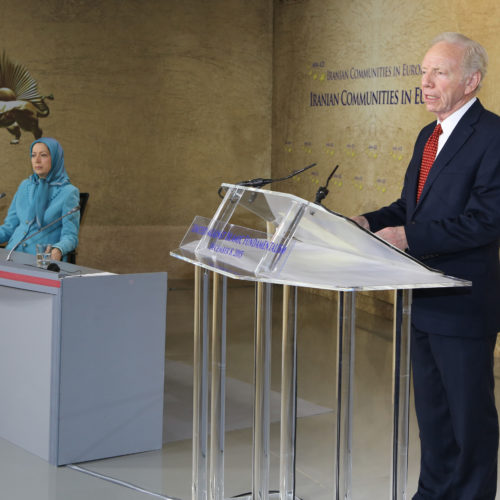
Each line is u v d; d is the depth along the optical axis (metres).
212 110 9.48
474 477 2.73
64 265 4.03
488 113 2.68
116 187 9.21
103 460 3.79
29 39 8.68
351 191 7.98
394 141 7.29
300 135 8.96
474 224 2.52
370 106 7.62
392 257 2.12
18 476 3.55
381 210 2.96
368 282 2.04
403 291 2.28
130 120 9.18
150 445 3.93
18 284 3.81
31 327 3.80
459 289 2.67
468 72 2.63
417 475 3.63
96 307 3.73
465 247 2.54
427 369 2.85
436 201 2.70
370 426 4.36
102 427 3.79
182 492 3.39
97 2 8.90
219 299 2.68
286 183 9.33
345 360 2.34
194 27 9.31
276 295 8.45
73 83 8.91
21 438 3.91
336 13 8.14
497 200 2.54
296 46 8.96
